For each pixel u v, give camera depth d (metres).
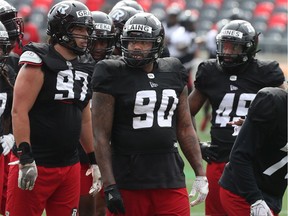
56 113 19.22
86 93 19.67
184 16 51.22
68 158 19.58
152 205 18.34
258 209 17.06
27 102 18.75
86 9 19.31
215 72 22.70
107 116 18.05
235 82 22.52
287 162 17.47
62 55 19.30
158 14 77.56
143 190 18.14
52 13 19.19
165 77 18.50
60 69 19.08
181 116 18.91
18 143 18.66
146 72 18.38
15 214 19.38
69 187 19.75
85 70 19.61
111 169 18.02
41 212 19.50
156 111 18.28
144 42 17.98
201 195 18.75
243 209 18.08
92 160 20.83
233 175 17.45
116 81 18.06
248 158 17.19
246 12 79.75
